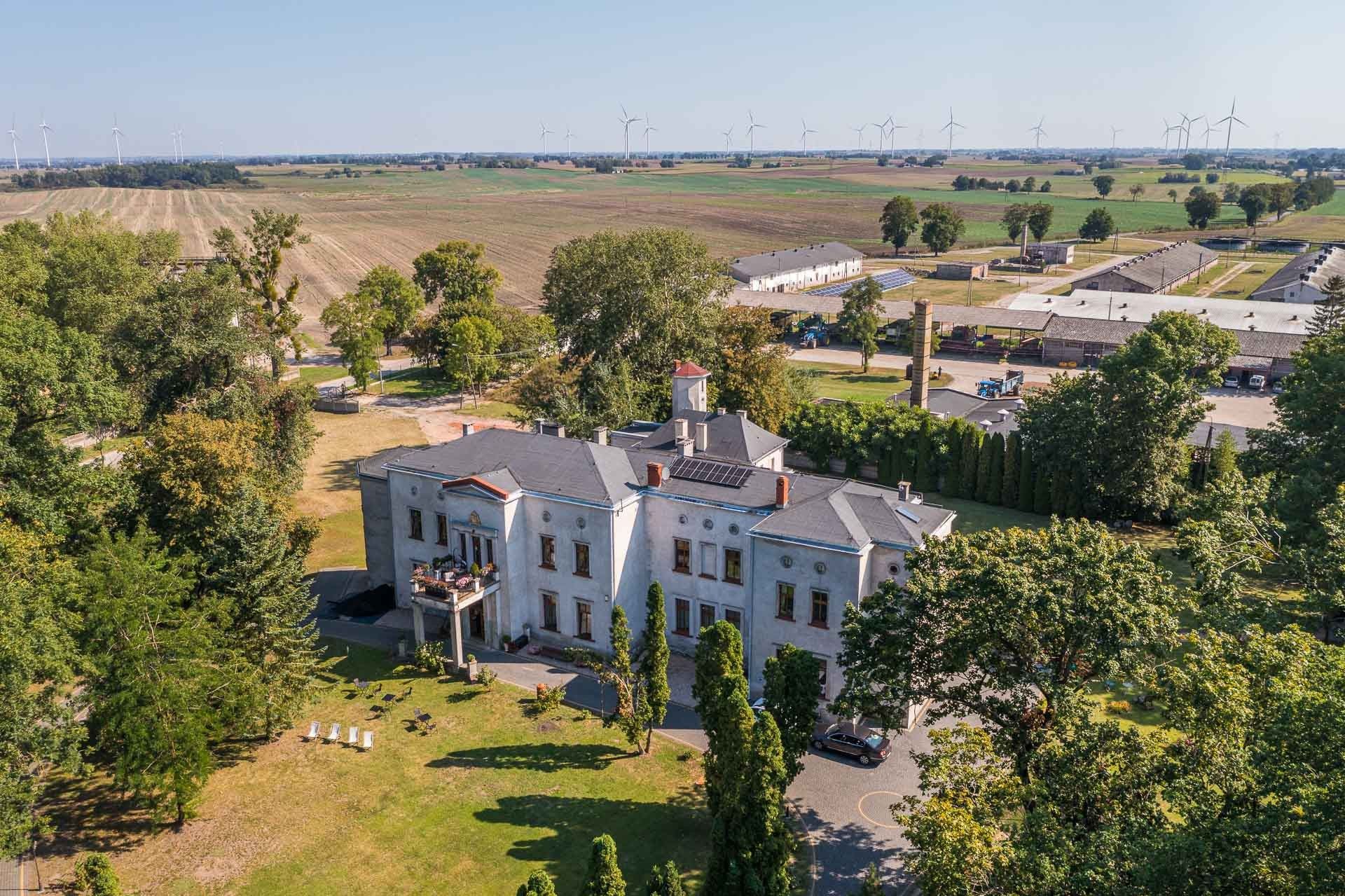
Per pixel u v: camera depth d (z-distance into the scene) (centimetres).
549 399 10675
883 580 5900
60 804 5159
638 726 5412
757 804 3919
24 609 4716
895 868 4578
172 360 9450
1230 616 5350
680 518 6650
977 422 10825
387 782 5300
